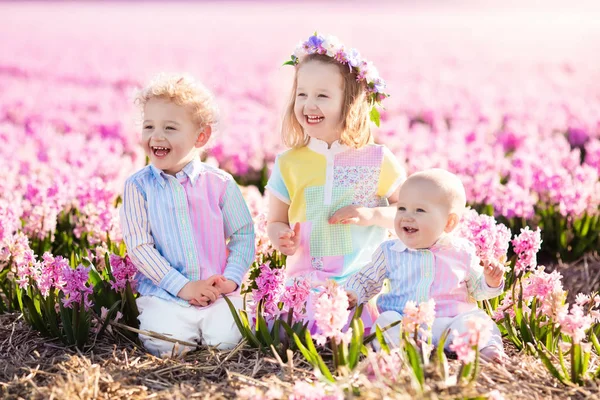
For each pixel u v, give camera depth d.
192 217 3.90
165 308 3.73
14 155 7.64
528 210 5.83
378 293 3.87
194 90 3.87
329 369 3.35
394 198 4.16
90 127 10.97
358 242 4.06
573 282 5.38
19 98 12.75
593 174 6.01
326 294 3.18
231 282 3.82
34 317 3.81
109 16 45.09
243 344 3.62
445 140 9.36
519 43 30.75
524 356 3.48
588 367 3.43
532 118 11.95
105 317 3.77
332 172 4.07
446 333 3.11
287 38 31.14
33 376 3.31
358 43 28.17
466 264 3.63
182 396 3.12
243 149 8.66
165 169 3.94
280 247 3.91
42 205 5.29
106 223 4.99
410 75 18.58
